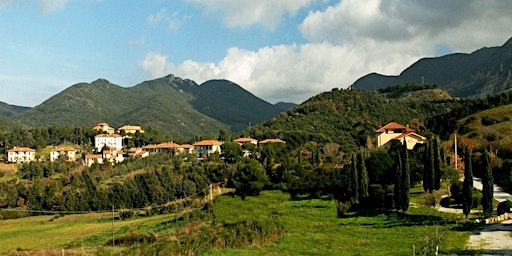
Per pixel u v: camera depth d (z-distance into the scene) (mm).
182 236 65250
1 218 118938
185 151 198125
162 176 132250
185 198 120812
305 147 154375
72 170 155000
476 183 94438
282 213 77750
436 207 74312
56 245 78125
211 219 82688
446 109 197250
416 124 171750
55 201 124562
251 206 88062
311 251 48969
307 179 98250
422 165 87812
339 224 67312
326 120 195875
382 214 71812
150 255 51875
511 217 64188
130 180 134625
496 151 114688
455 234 52750
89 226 100500
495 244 46594
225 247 53469
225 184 120562
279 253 48812
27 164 157875
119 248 65625
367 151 115188
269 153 143125
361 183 82062
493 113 144250
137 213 113625
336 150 153500
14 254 69750
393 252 45250
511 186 88938
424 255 40688
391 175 87250
